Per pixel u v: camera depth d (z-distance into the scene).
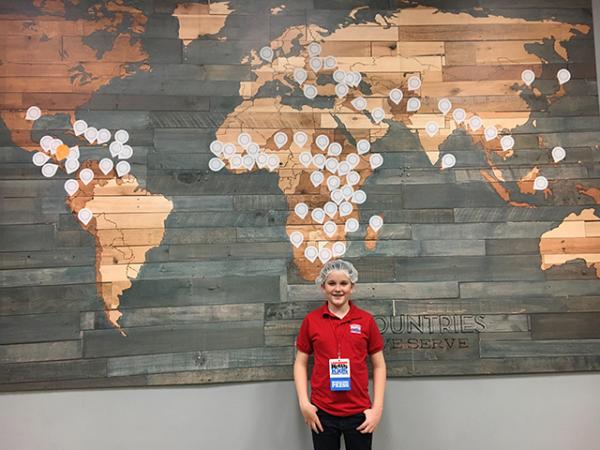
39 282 2.29
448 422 2.34
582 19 2.48
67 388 2.27
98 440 2.27
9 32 2.38
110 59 2.40
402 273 2.37
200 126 2.39
